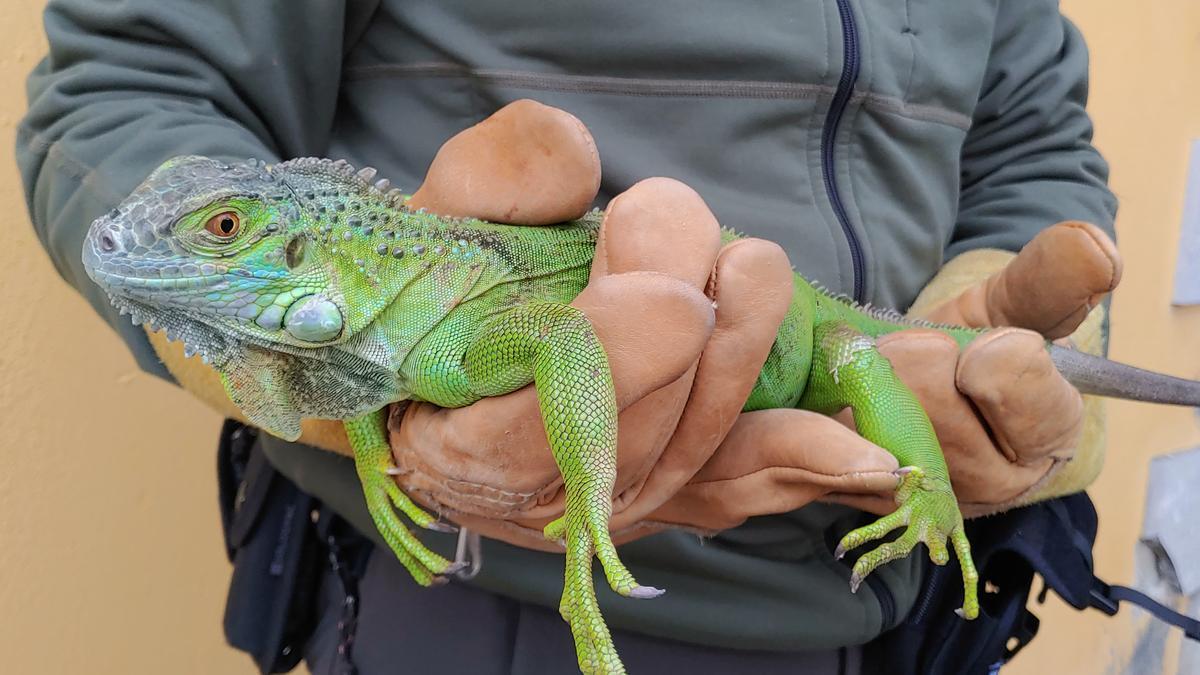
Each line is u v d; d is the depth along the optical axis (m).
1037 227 0.93
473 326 0.72
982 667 0.86
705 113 0.84
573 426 0.67
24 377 0.91
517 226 0.75
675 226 0.70
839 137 0.86
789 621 0.83
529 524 0.73
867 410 0.78
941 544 0.75
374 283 0.71
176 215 0.68
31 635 0.93
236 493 0.92
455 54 0.83
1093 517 0.89
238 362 0.71
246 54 0.79
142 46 0.78
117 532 0.97
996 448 0.79
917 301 0.92
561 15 0.82
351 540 0.88
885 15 0.87
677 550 0.81
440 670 0.84
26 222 0.91
